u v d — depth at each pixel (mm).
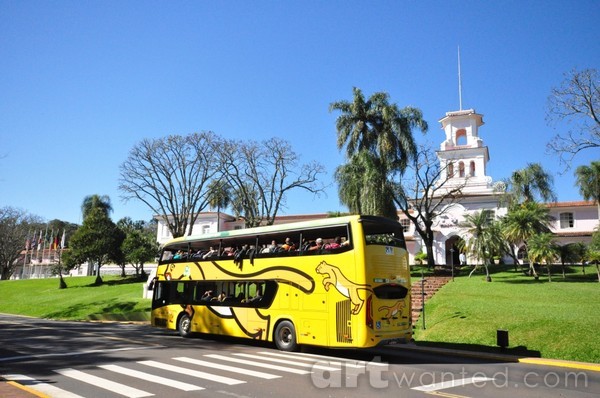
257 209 41844
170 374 10234
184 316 18938
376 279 12984
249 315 15953
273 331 15023
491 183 45750
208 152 41031
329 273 13562
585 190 43250
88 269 73625
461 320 18484
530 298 22922
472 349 15203
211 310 17594
